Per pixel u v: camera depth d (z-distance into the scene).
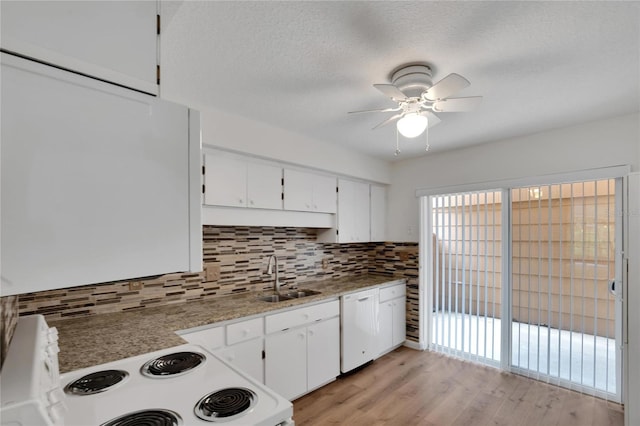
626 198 2.19
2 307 0.93
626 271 2.18
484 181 3.29
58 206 0.72
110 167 0.80
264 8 1.31
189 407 1.06
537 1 1.27
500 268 3.24
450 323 3.63
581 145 2.70
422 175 3.81
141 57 0.88
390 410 2.50
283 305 2.50
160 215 0.88
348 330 3.07
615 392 2.59
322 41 1.55
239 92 2.10
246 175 2.60
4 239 0.65
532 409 2.51
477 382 2.95
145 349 1.56
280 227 3.26
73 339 1.71
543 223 2.97
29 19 0.71
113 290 2.21
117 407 1.06
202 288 2.65
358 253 4.12
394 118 2.08
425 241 3.82
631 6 1.29
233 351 2.19
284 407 1.05
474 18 1.37
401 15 1.36
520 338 3.11
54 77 0.73
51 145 0.72
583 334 2.76
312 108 2.37
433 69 1.79
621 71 1.82
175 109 0.93
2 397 0.68
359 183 3.73
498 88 2.03
